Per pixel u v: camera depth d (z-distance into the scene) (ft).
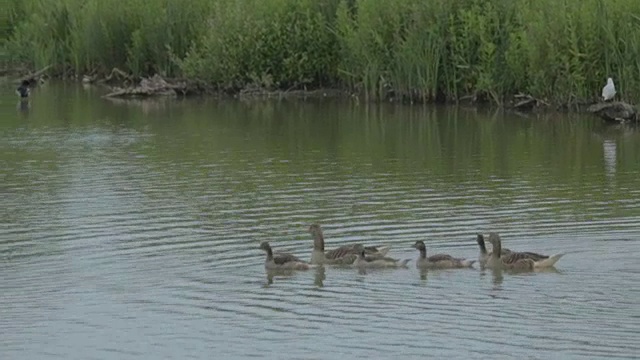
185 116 160.04
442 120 151.94
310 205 98.17
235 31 184.34
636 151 124.36
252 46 183.83
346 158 122.31
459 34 166.40
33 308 71.87
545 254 80.84
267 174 112.98
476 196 100.78
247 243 86.22
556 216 92.32
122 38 202.39
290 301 72.28
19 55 215.92
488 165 116.88
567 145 129.49
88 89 195.31
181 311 70.85
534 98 158.40
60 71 211.82
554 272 76.84
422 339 64.85
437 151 126.62
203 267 80.28
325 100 176.04
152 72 199.72
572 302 70.49
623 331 65.31
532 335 65.00
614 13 152.97
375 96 171.12
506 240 84.89
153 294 74.23
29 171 116.26
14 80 208.44
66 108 169.89
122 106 172.35
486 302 71.00
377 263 79.56
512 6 162.71
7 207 99.04
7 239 88.12
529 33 157.48
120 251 84.38
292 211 96.12
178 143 134.21
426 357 62.13
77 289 75.56
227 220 93.20
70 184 108.88
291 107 168.55
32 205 99.81
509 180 108.27
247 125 150.00
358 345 64.23
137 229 90.58
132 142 135.33
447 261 78.64
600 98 155.22
